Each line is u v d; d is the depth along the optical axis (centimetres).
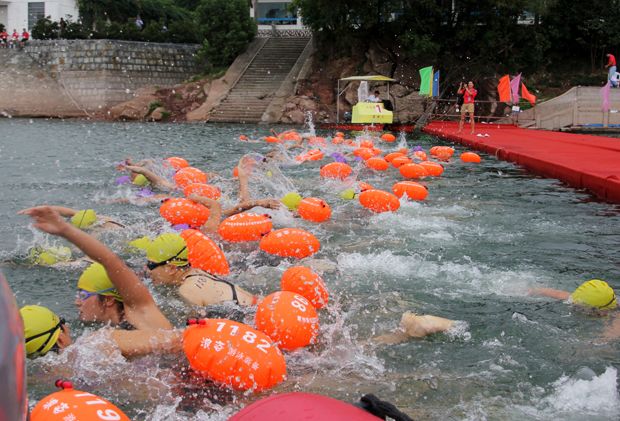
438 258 638
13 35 3691
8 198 945
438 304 505
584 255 650
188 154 1611
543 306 498
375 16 3094
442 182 1148
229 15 3612
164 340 397
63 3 4128
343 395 354
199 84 3416
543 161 1248
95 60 3500
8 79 3491
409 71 3089
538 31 3231
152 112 3200
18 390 115
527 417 326
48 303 502
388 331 448
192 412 338
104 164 1366
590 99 2536
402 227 772
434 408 337
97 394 355
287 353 408
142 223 765
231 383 356
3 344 112
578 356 404
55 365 384
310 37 3753
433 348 419
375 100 2666
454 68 3098
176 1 5378
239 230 668
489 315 479
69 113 3403
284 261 615
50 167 1307
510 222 805
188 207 746
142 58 3628
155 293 489
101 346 394
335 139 1917
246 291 527
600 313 481
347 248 677
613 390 352
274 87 3297
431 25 3111
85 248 388
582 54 3512
